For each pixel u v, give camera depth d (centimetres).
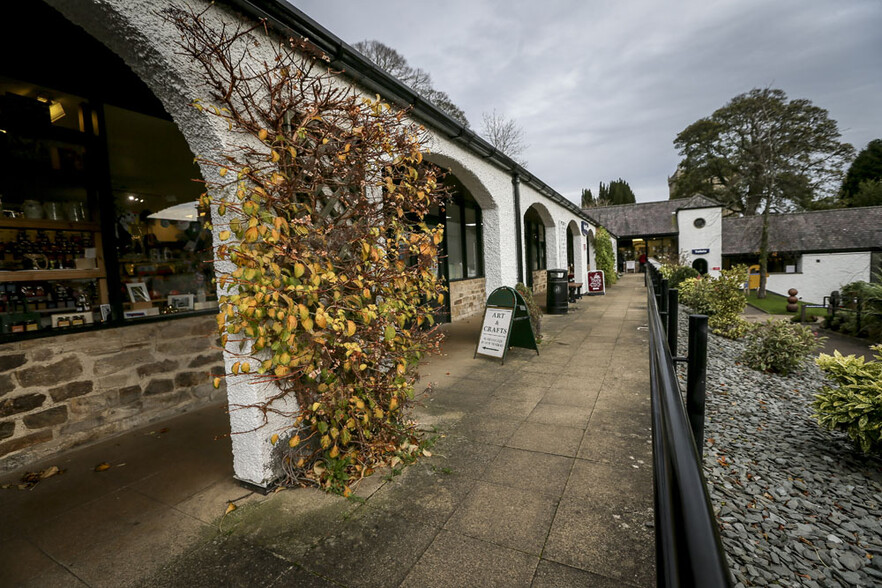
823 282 3253
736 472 334
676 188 4569
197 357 390
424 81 2575
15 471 275
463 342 645
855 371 386
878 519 284
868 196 4047
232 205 219
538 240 1560
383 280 272
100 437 322
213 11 237
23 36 280
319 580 175
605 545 189
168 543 201
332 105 251
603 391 403
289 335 213
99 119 345
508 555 185
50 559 192
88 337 317
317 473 252
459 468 263
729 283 937
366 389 265
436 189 312
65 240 329
